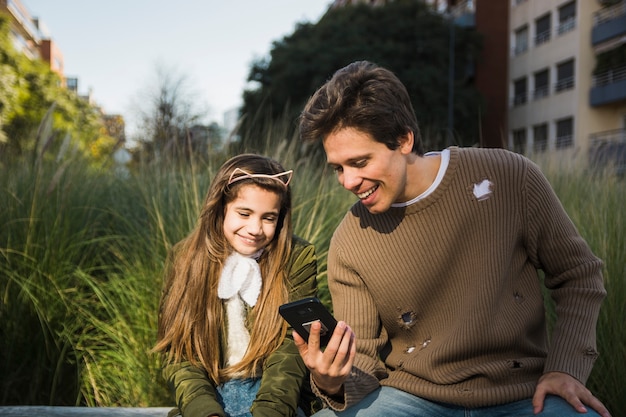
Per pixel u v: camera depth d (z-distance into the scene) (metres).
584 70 22.78
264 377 1.74
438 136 5.21
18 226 3.14
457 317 1.56
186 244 1.89
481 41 24.53
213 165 4.02
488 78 26.75
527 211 1.56
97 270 3.31
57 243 3.08
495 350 1.54
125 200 3.81
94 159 4.57
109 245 3.38
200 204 3.22
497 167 1.58
